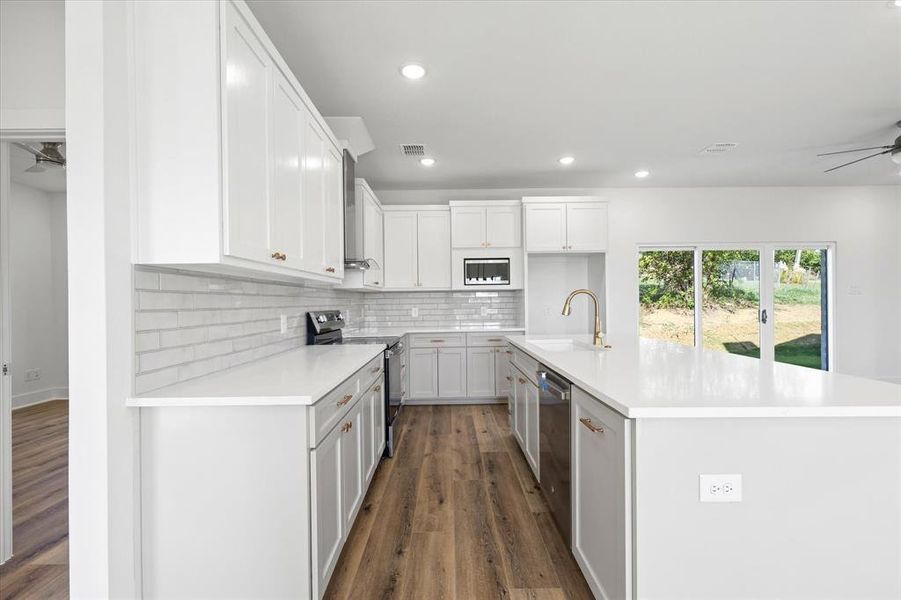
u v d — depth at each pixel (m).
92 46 1.43
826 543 1.33
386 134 3.68
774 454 1.32
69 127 1.42
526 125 3.53
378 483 2.83
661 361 2.17
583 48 2.47
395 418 3.68
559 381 2.05
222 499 1.53
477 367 5.07
